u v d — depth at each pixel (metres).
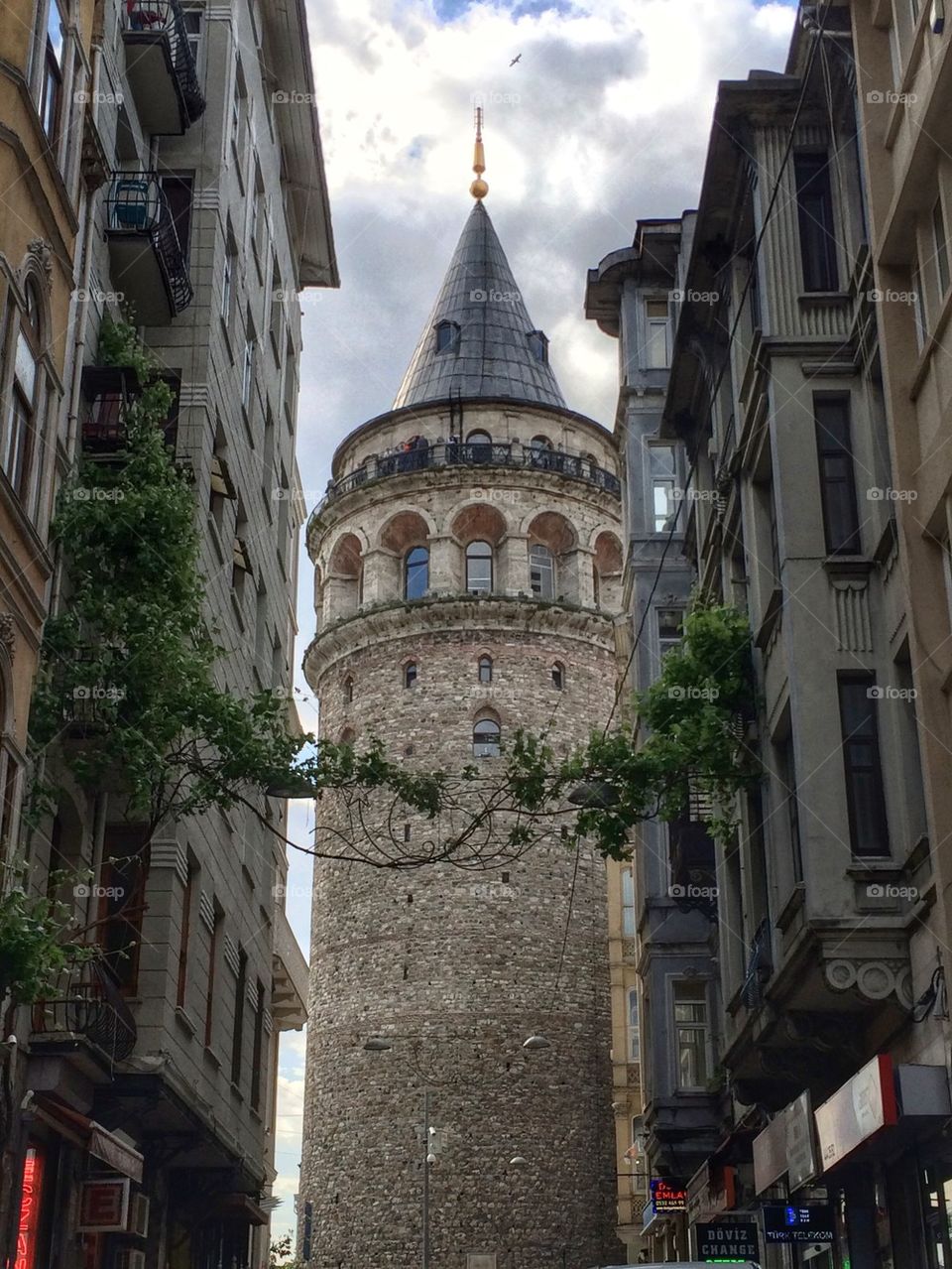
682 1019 35.81
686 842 32.31
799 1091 26.27
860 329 22.66
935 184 19.31
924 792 19.38
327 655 69.44
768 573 24.84
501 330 74.38
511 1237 58.44
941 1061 18.69
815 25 22.83
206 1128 27.25
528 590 67.38
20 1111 19.67
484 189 79.00
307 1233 61.88
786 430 22.77
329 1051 62.88
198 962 27.45
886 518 21.88
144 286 26.73
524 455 69.19
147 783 21.20
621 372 43.31
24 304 18.12
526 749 24.31
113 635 21.83
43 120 19.28
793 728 21.30
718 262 28.56
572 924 63.28
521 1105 60.06
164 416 23.52
